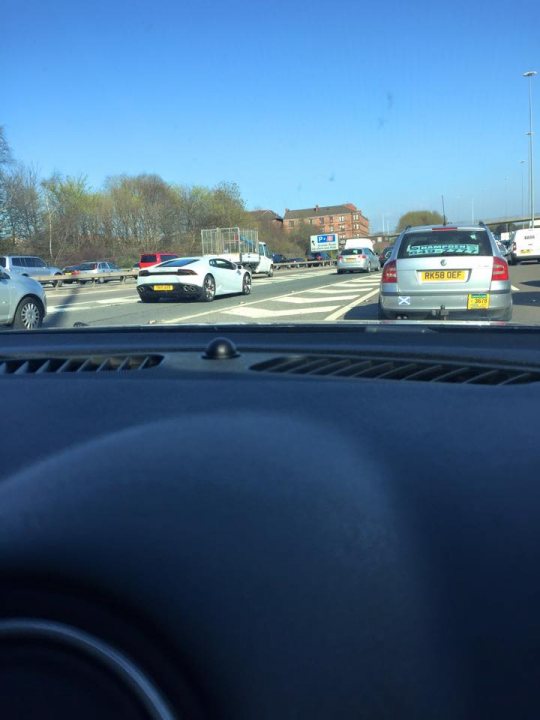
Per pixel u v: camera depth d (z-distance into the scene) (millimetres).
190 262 16266
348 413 1659
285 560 1096
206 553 1097
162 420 1602
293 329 2986
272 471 1318
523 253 32469
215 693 970
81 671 996
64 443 1479
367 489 1276
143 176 66812
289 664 977
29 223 52094
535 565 1119
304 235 102312
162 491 1243
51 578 1046
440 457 1412
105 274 31078
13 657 1010
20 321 10453
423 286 7641
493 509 1240
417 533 1173
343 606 1036
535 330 2881
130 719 976
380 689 962
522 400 1782
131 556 1082
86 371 2223
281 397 1791
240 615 1017
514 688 966
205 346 2670
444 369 2199
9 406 1768
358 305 13391
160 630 1001
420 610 1040
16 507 1192
